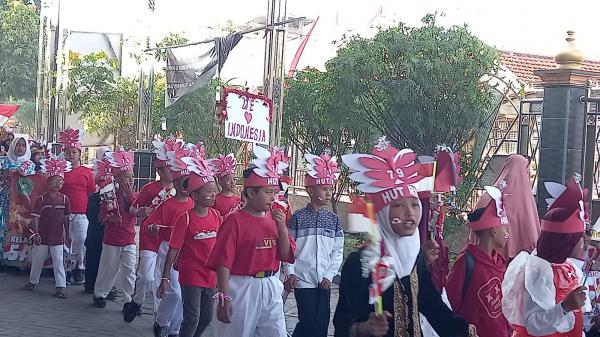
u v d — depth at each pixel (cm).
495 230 486
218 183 855
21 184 1195
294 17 1413
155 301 837
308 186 717
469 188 1276
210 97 2114
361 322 419
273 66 1288
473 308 479
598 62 1764
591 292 610
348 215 433
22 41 3853
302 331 703
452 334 426
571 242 493
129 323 923
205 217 741
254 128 1122
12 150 1209
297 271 702
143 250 884
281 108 1288
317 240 706
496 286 482
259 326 602
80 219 1148
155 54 2148
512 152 1352
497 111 1334
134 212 938
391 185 419
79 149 1158
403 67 1323
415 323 416
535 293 488
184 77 1573
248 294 588
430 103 1320
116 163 990
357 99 1396
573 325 496
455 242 1230
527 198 687
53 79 2462
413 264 423
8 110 1748
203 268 730
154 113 2227
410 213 419
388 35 1338
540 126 1151
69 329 880
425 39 1319
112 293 1066
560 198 502
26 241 1195
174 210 826
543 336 497
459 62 1308
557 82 1077
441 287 448
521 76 1834
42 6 2348
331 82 1421
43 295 1067
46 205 1067
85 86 2808
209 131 2106
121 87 2788
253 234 588
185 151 844
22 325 887
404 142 1362
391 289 417
